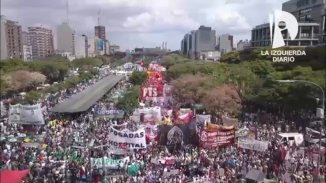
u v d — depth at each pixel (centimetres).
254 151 4825
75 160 4588
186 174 4272
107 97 12375
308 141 5406
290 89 7931
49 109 9062
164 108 8838
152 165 4488
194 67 13375
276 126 6762
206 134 4738
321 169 4181
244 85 9550
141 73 16850
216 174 4206
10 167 4269
